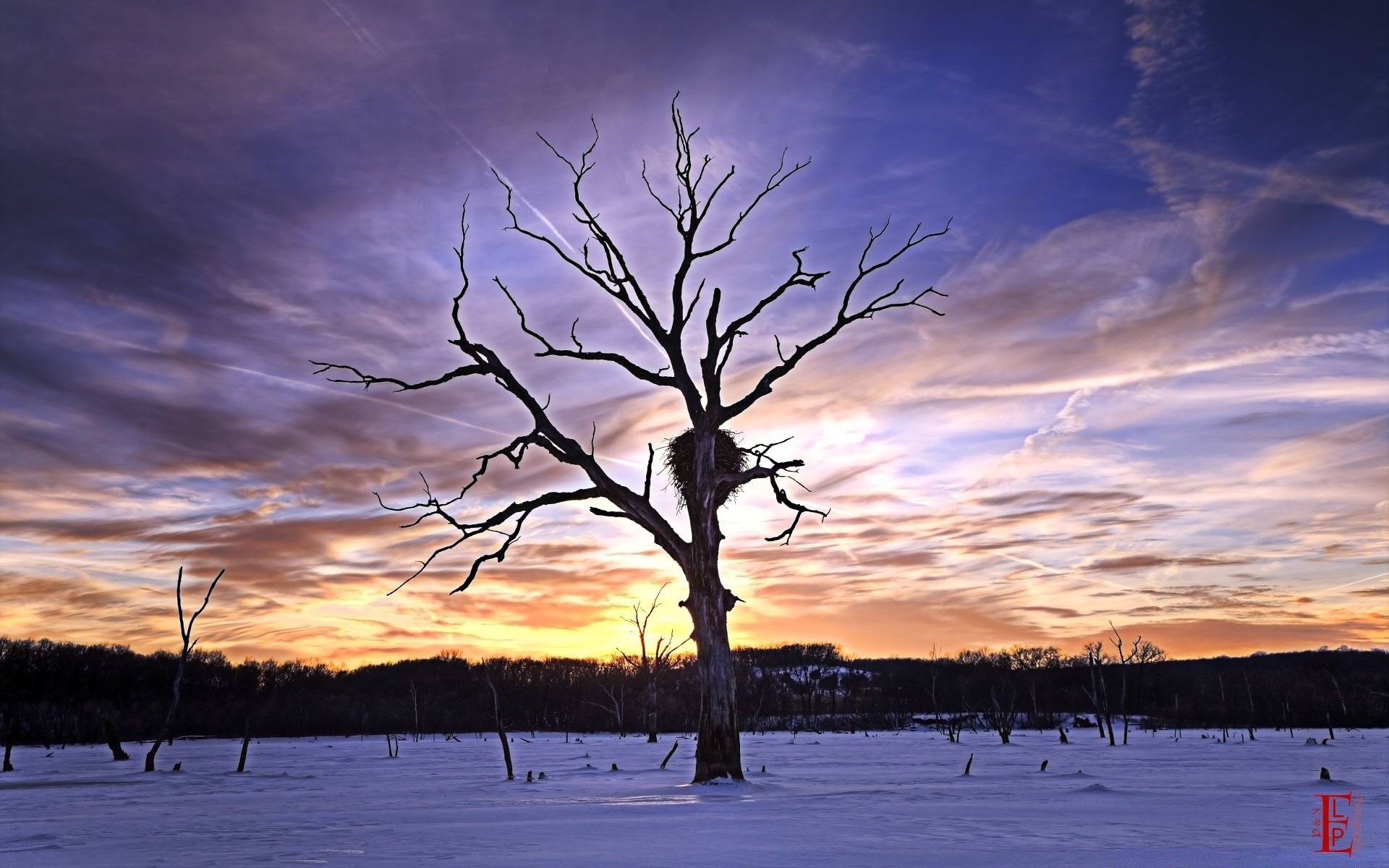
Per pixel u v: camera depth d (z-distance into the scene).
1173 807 19.77
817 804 20.53
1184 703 137.38
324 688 145.75
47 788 33.62
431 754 65.38
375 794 26.92
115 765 54.53
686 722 115.00
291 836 15.72
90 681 126.88
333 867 11.66
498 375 29.58
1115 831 15.14
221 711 135.25
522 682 134.50
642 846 13.31
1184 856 12.11
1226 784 27.33
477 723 129.75
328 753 70.56
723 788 24.67
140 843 15.35
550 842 14.01
